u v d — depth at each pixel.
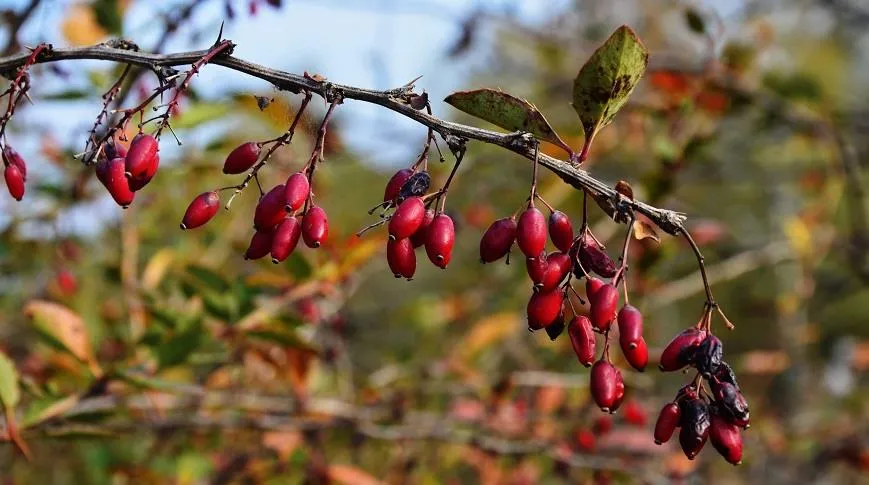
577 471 3.90
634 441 3.83
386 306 6.18
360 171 5.73
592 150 4.40
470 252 6.05
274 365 3.17
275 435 3.50
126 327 3.65
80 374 2.50
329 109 1.53
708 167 5.75
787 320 5.72
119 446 4.22
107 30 3.04
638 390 5.18
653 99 4.46
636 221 1.60
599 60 1.58
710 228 4.51
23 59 1.57
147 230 4.16
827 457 5.05
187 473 3.69
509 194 4.84
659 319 6.47
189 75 1.50
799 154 6.51
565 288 1.59
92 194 3.72
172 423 3.20
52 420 2.31
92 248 4.41
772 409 6.04
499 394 3.88
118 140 1.65
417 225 1.52
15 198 1.64
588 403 3.99
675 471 3.91
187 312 2.78
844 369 6.32
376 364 5.65
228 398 3.34
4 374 2.14
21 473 4.48
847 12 7.23
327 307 3.69
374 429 3.45
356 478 3.25
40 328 2.39
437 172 4.02
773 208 7.46
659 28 6.32
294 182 1.52
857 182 5.14
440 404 4.42
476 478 4.79
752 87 4.57
